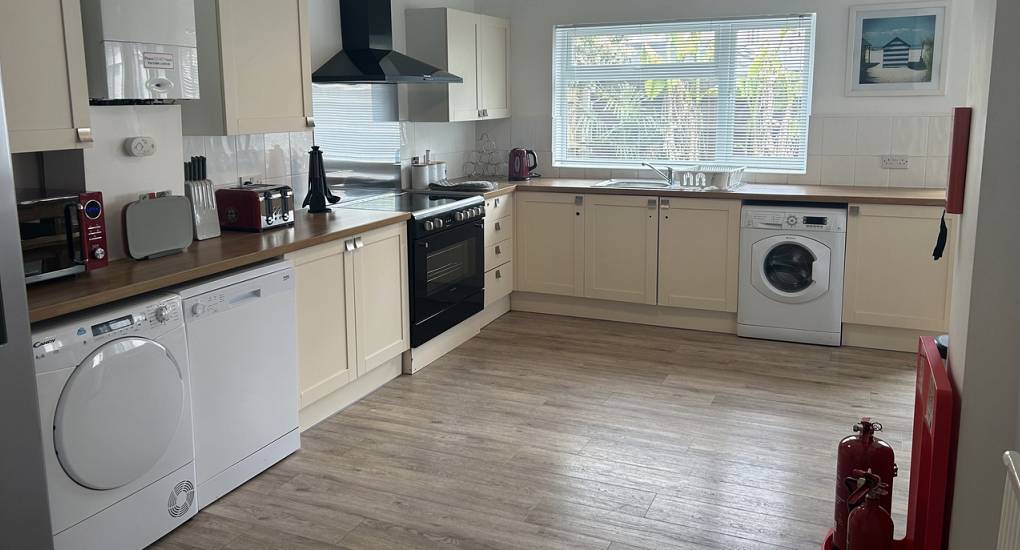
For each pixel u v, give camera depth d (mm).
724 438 3641
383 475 3309
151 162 3256
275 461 3387
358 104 4910
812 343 5020
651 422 3828
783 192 5012
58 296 2508
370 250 4023
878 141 5219
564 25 5984
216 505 3066
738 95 5629
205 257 3111
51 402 2371
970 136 2297
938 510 2230
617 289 5500
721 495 3117
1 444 2088
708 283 5234
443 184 5418
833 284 4895
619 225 5410
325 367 3754
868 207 4746
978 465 2184
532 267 5734
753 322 5141
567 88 6113
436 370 4594
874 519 2281
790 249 5008
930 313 4727
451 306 4820
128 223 2988
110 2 2852
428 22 5254
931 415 2270
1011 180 2049
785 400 4094
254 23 3584
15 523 2139
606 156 6102
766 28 5461
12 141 2529
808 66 5391
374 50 4719
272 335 3283
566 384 4352
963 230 2320
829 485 3191
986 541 2209
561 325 5516
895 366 4602
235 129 3521
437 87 5285
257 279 3176
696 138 5809
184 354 2854
